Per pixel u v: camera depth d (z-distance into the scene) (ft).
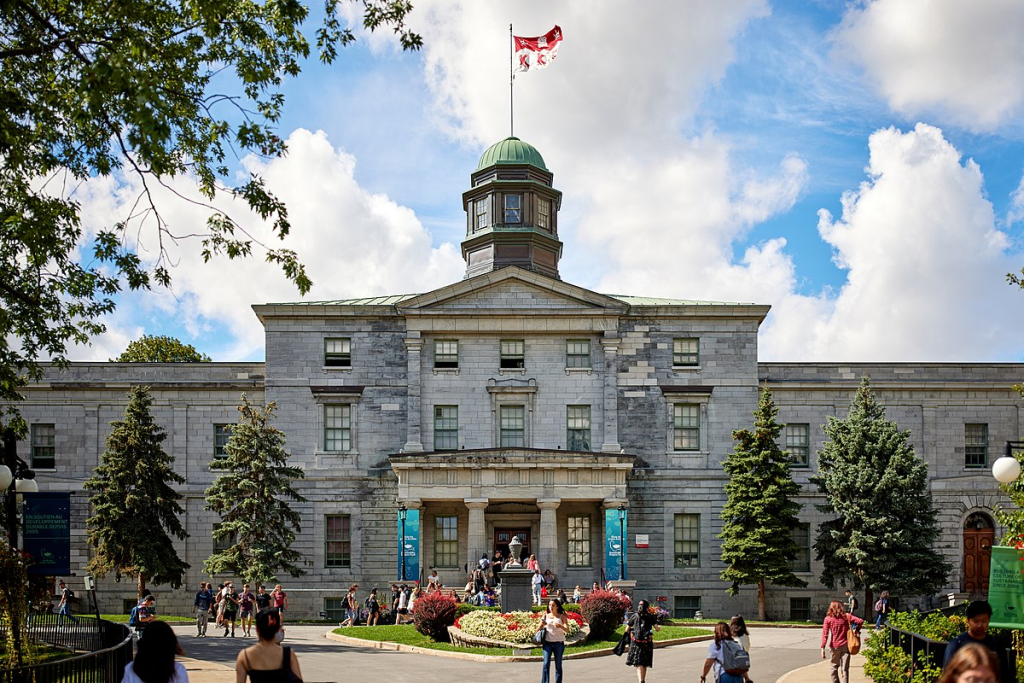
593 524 220.43
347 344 226.79
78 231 103.60
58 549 105.50
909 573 200.34
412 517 208.74
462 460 209.15
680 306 228.02
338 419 224.53
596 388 226.17
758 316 229.25
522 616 143.43
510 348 226.79
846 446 208.54
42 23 81.46
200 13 78.38
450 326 224.53
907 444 225.15
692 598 221.66
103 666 79.25
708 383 227.81
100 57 75.15
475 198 255.70
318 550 220.02
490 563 206.90
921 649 86.12
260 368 228.84
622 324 228.63
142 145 68.23
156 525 203.10
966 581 227.20
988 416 234.17
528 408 224.74
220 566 194.70
